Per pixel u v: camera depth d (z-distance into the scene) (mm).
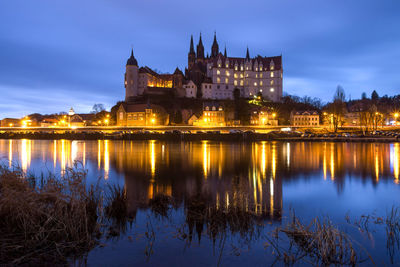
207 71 171125
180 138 88250
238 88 166875
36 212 9492
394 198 14547
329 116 116312
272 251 8234
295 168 25766
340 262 7617
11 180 12203
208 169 25375
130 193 15562
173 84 163500
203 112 131500
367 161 30812
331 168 25609
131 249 8344
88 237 8758
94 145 64312
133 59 155375
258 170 24562
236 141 82188
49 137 104000
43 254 7855
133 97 151500
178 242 8859
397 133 88125
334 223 10625
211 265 7438
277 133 91375
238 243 8781
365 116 102875
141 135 92125
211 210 11836
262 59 173750
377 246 8602
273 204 13266
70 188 11109
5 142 80250
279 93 166375
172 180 19875
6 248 7996
